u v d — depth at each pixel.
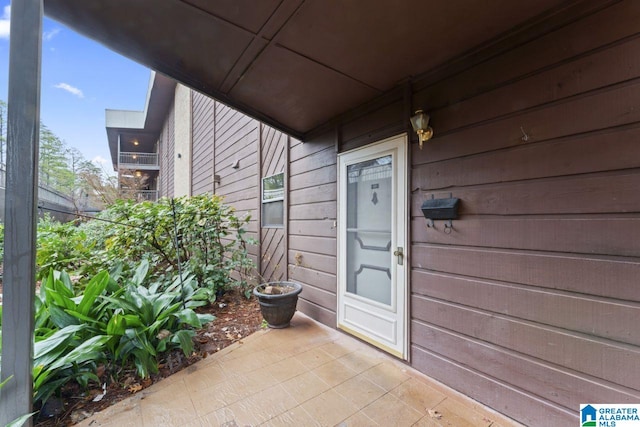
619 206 1.43
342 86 2.62
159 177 15.84
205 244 4.47
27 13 1.58
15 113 1.54
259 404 1.95
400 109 2.55
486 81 1.94
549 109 1.66
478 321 1.96
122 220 4.29
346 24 1.87
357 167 2.99
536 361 1.69
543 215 1.67
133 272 3.64
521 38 1.77
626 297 1.40
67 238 4.15
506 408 1.81
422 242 2.33
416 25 1.81
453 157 2.12
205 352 2.68
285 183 4.16
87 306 2.19
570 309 1.57
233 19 1.94
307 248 3.73
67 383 2.10
